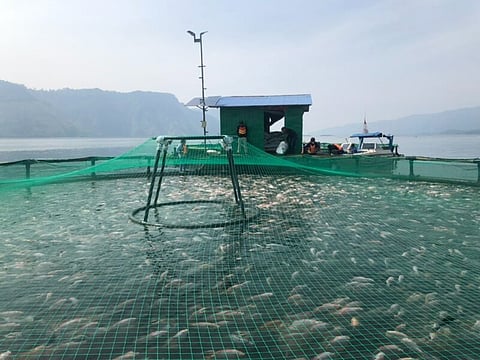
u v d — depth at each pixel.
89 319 5.04
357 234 9.20
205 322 4.95
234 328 4.80
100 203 13.73
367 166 18.75
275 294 5.79
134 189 17.05
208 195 15.13
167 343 4.48
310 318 5.04
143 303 5.50
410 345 4.39
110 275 6.61
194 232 9.42
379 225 10.08
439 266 6.96
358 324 4.89
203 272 6.73
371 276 6.52
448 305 5.39
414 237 8.90
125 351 4.33
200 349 4.36
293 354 4.27
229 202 13.40
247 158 19.83
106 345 4.45
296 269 6.86
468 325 4.84
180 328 4.81
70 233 9.47
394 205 12.80
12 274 6.68
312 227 9.90
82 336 4.63
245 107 23.28
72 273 6.72
